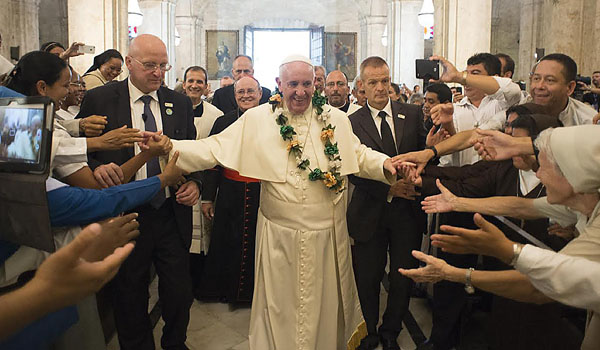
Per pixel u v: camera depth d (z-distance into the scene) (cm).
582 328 214
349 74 2578
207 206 457
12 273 202
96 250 161
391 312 368
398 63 1562
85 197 212
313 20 2580
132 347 328
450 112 336
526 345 235
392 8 1568
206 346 385
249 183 449
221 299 475
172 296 333
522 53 1538
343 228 302
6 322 112
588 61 756
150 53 317
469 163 390
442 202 238
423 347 371
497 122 349
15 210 178
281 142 294
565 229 217
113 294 326
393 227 366
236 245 452
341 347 313
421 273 191
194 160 285
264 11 2567
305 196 290
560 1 760
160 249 331
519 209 226
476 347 346
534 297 184
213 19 2550
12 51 707
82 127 287
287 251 291
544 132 174
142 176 324
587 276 154
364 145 329
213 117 520
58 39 2059
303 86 284
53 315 185
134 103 331
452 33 833
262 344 294
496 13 2027
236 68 570
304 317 291
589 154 157
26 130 172
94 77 492
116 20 802
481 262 368
